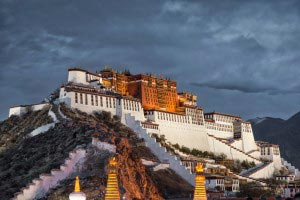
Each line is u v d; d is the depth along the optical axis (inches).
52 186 7785.4
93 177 7632.9
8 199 7652.6
